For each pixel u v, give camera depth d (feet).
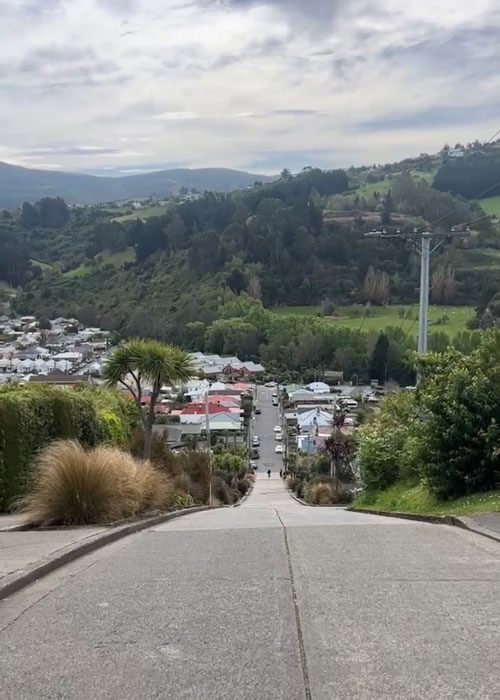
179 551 23.53
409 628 14.29
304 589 17.60
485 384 38.91
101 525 28.89
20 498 35.91
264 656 12.84
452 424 38.96
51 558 20.54
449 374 41.37
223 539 26.35
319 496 88.02
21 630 14.43
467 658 12.62
